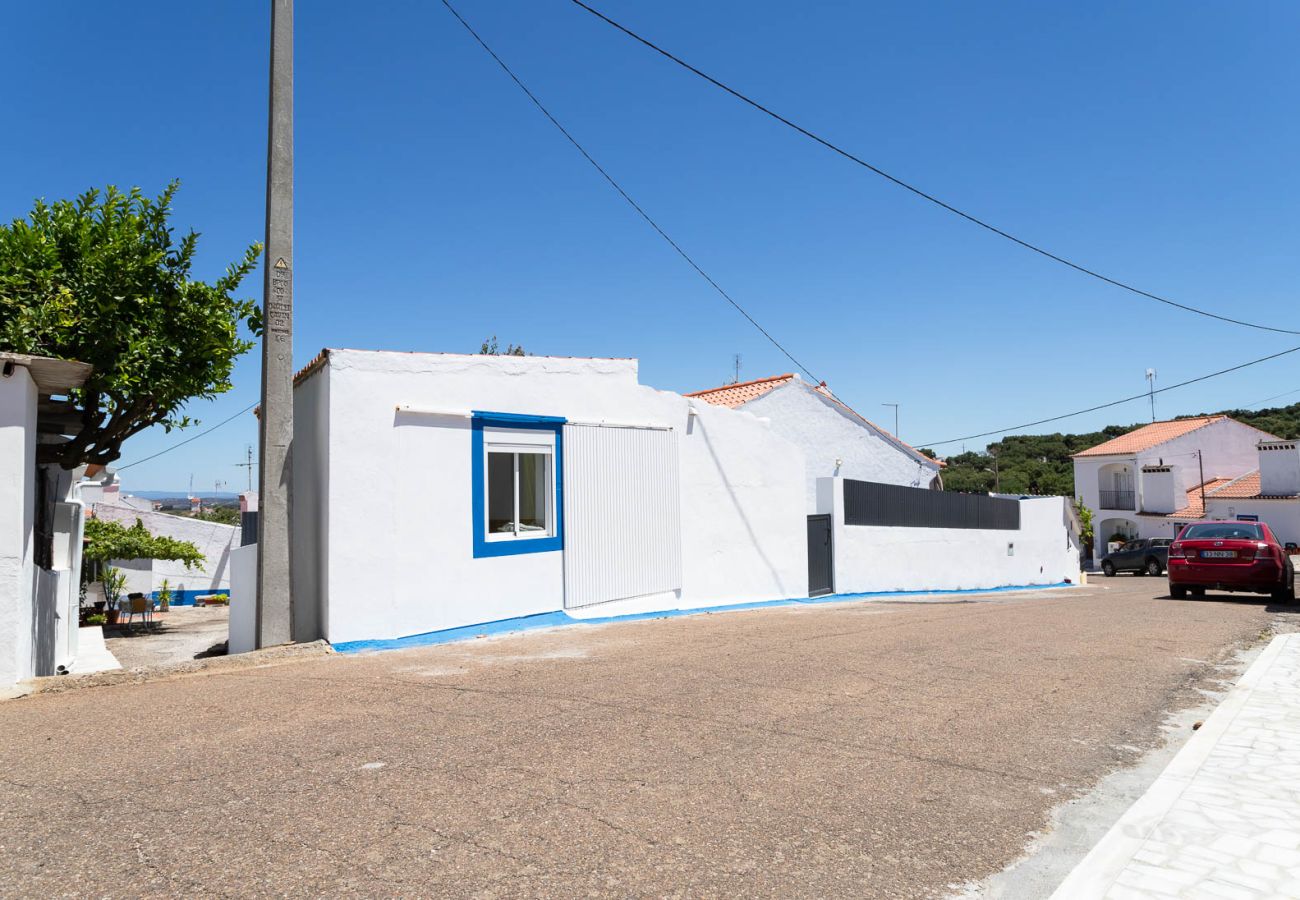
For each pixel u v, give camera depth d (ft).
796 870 11.91
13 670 24.23
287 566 31.76
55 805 13.96
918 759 17.04
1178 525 156.76
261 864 11.66
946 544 74.49
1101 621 39.52
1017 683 24.26
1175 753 17.88
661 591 44.70
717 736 18.28
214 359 36.76
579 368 41.11
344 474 32.73
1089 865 12.04
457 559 35.76
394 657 29.40
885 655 28.71
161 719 19.92
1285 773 16.16
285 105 32.07
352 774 15.52
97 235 33.22
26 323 29.63
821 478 61.36
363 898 10.71
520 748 17.22
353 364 33.24
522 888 11.07
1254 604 49.37
